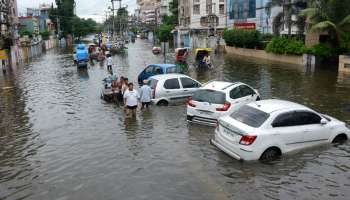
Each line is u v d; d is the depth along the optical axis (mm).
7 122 15812
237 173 9555
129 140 12594
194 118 14250
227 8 71062
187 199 8266
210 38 64750
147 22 148000
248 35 49125
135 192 8688
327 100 19203
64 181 9469
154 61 43219
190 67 36656
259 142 10008
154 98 17922
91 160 10852
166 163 10398
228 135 10617
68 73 33250
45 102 19922
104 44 63062
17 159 11195
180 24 91812
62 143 12586
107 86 20641
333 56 36875
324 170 9680
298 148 10703
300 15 36938
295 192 8562
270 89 22766
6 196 8734
